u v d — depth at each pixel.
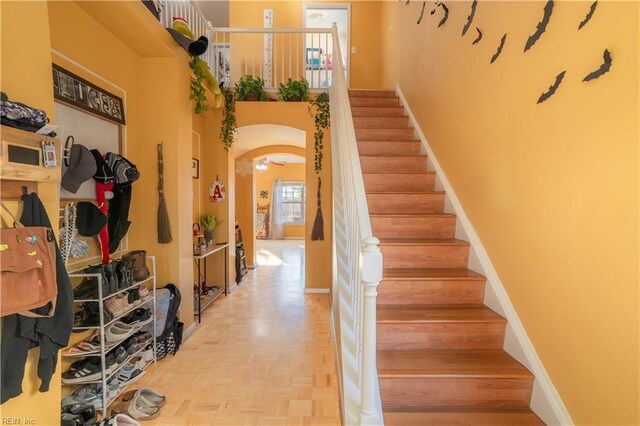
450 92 2.80
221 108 4.38
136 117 2.82
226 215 4.53
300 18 5.91
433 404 1.67
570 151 1.44
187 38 2.88
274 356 2.73
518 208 1.84
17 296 1.21
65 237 1.97
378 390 1.59
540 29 1.64
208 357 2.71
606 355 1.26
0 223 1.24
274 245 9.67
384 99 4.49
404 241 2.51
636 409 1.14
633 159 1.15
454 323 1.91
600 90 1.28
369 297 1.33
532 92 1.71
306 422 1.95
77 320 2.01
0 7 1.27
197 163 4.21
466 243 2.41
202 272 4.57
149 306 2.67
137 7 2.24
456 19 2.67
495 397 1.67
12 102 1.23
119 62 2.57
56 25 1.95
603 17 1.27
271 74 5.69
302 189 11.23
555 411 1.50
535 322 1.68
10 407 1.32
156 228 2.92
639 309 1.13
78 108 2.13
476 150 2.33
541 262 1.64
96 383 2.08
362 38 6.05
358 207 1.61
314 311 3.84
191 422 1.94
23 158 1.27
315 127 4.42
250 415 2.00
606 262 1.25
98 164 2.21
